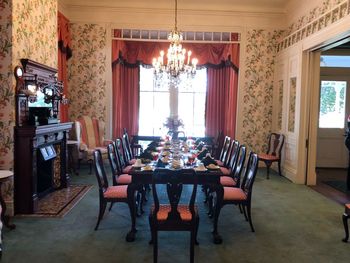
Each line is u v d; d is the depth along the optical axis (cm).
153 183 278
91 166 639
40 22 457
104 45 684
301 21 604
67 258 291
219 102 720
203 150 425
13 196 396
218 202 337
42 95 459
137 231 355
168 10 681
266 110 712
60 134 501
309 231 364
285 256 303
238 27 694
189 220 279
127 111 717
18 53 394
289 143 625
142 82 729
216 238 327
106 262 285
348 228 361
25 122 409
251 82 705
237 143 453
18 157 397
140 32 689
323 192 532
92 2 662
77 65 689
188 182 321
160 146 521
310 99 579
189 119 739
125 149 518
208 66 712
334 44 502
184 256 299
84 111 697
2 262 282
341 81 767
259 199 485
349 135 565
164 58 695
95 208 429
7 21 377
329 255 306
